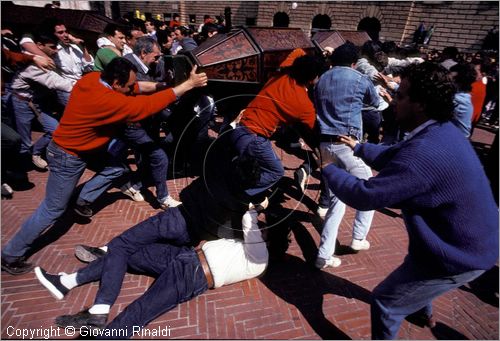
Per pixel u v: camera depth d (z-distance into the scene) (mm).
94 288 2445
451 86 1437
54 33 3898
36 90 3783
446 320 2465
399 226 3645
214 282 2424
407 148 1443
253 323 2287
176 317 2270
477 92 4008
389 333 1793
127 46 5121
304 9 14398
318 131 2676
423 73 1458
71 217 3252
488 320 2502
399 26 12477
